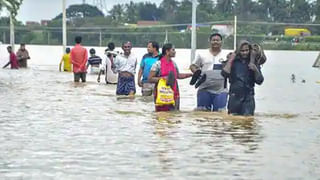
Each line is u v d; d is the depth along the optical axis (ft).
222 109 91.56
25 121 83.87
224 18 598.34
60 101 110.83
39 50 529.04
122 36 617.62
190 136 71.82
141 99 114.11
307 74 244.83
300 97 132.16
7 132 74.23
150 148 64.08
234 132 75.15
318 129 78.54
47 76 188.85
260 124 82.38
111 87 144.15
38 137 70.69
